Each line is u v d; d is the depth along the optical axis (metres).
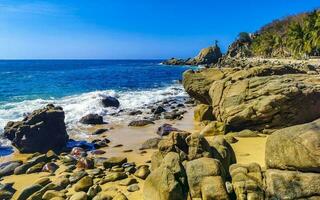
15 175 13.04
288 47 96.06
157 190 8.78
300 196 7.70
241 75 19.72
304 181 7.70
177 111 27.02
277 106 15.95
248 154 12.80
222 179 8.56
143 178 11.61
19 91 37.31
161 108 26.81
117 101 30.27
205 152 10.05
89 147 16.77
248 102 16.86
